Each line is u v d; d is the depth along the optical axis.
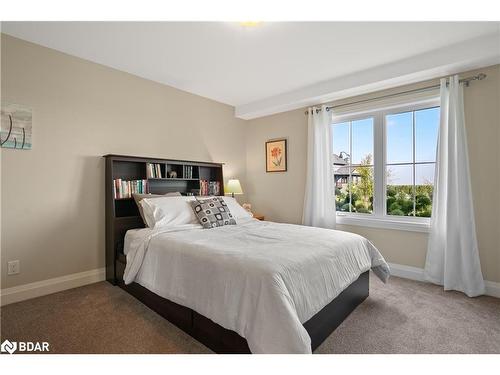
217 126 4.06
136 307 2.14
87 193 2.69
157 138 3.29
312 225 3.55
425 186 2.87
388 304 2.19
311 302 1.47
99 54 2.56
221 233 2.29
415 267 2.85
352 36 2.24
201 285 1.62
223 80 3.23
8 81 2.21
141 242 2.20
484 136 2.43
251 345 1.27
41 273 2.39
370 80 2.88
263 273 1.37
